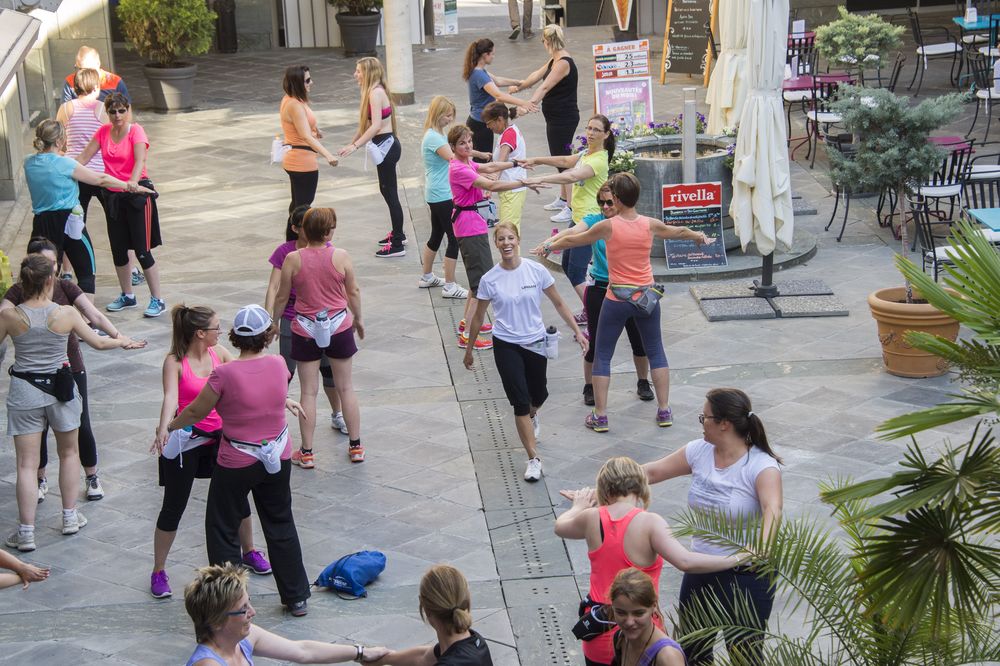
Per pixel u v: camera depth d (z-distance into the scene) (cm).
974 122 1620
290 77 1174
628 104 1475
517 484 795
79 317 719
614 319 838
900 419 429
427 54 2398
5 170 1476
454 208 1017
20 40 1317
